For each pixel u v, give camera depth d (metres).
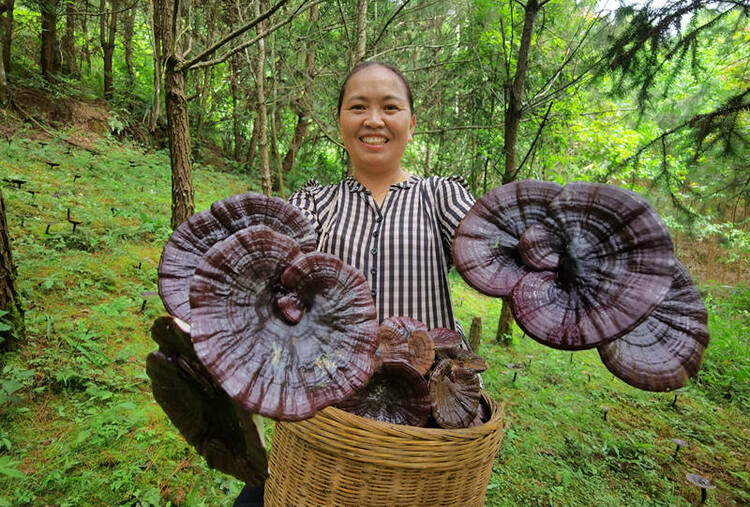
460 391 1.04
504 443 3.02
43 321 3.00
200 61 3.29
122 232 4.71
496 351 4.52
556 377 4.19
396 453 0.88
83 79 10.52
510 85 3.95
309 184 1.47
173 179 4.10
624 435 3.40
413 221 1.29
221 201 0.92
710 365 4.96
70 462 2.08
